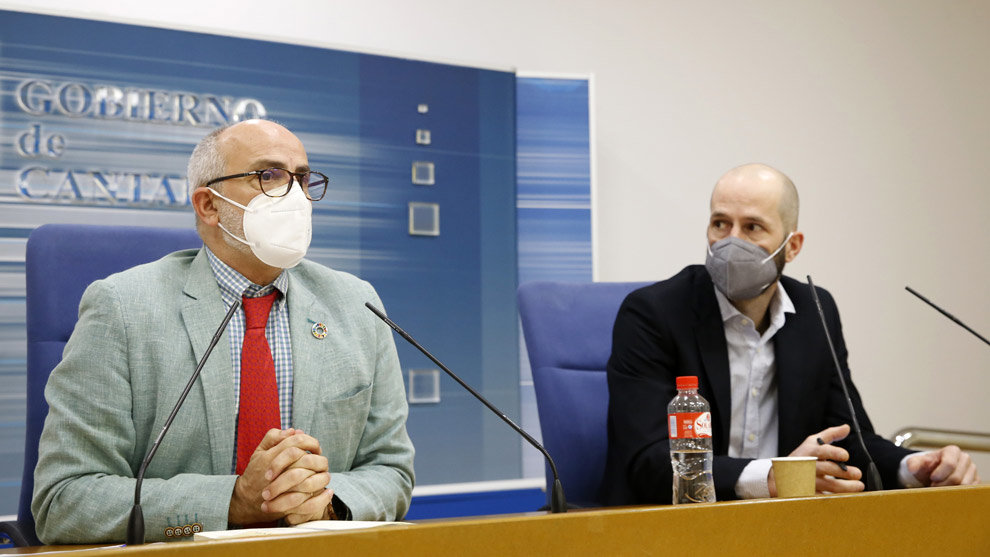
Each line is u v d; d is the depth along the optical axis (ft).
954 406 16.52
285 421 5.74
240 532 3.61
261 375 5.66
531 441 4.70
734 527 3.68
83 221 10.43
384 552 3.12
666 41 14.75
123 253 6.34
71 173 10.40
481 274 12.50
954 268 16.76
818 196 15.70
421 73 12.39
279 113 11.48
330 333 6.00
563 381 7.76
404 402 6.35
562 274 12.95
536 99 13.08
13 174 10.14
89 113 10.53
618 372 7.29
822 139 15.80
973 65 17.26
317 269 6.36
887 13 16.58
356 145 11.87
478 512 12.09
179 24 11.02
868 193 16.11
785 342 7.43
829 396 7.54
